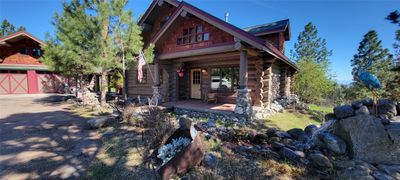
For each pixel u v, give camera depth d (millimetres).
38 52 16719
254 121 6410
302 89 15344
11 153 3412
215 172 2539
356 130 2615
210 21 6238
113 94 13461
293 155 2816
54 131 4824
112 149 3562
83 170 2783
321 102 14211
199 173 2541
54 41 8070
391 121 2762
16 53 15688
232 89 8945
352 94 15750
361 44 21906
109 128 5004
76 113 7289
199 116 7172
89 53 6910
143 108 6387
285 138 3578
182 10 6984
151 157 3082
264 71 7715
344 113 2834
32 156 3277
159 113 5141
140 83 11852
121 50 7578
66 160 3111
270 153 3045
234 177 2420
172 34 8281
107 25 7117
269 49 5844
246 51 6219
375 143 2453
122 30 7258
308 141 3201
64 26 6812
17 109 8258
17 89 15906
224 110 6785
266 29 10414
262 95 7637
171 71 10023
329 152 2803
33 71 16484
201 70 10133
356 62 22031
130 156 3238
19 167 2877
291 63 9070
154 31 12062
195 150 2664
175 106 7977
